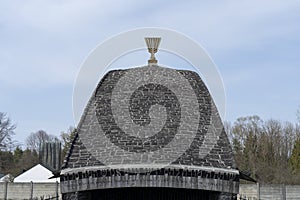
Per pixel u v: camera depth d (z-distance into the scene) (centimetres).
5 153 8869
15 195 4544
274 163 7150
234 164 2728
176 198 2742
